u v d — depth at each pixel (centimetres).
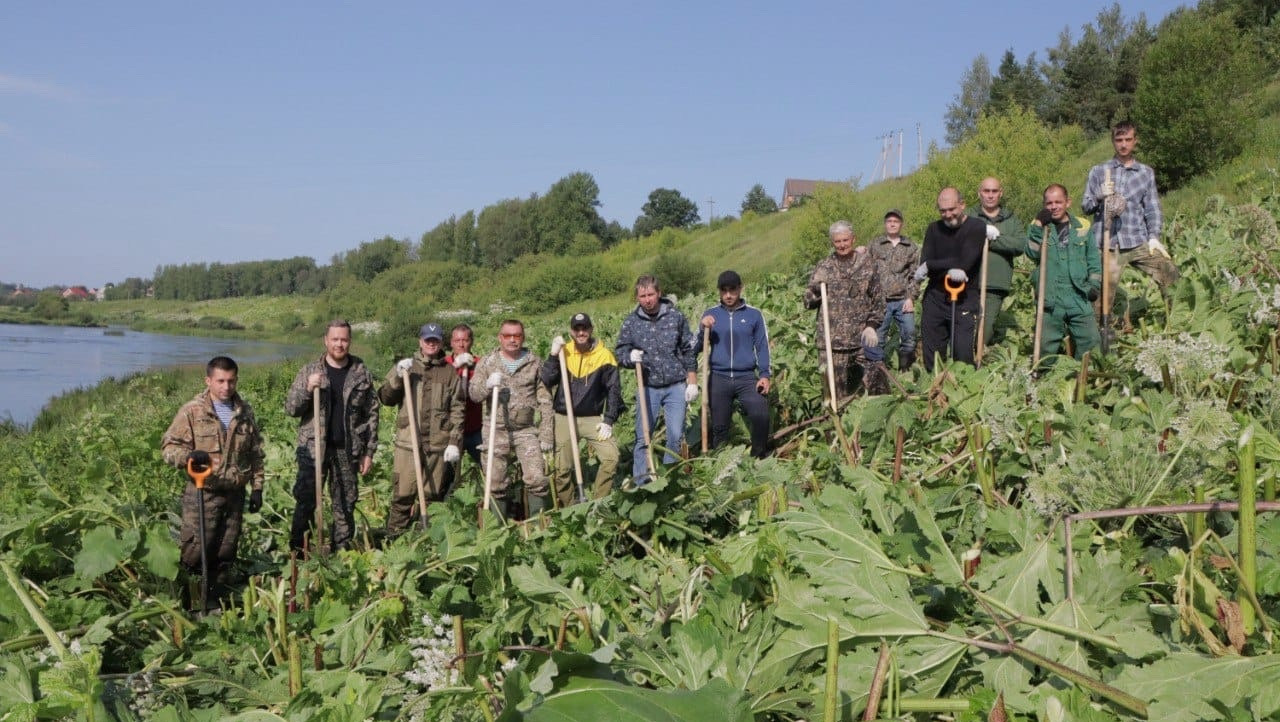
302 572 625
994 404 607
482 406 850
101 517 659
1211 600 359
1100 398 700
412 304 8544
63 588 589
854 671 383
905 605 403
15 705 402
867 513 487
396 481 827
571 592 496
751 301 1359
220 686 483
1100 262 834
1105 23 5347
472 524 607
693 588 504
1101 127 4822
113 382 2983
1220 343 680
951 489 532
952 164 2783
